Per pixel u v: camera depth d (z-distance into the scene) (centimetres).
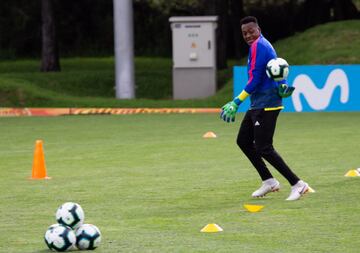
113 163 4003
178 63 8212
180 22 8162
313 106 7100
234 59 12875
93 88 9306
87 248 2147
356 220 2509
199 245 2191
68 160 4141
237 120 6431
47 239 2136
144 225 2492
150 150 4509
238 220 2545
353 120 6212
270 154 2859
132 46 7956
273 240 2244
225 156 4209
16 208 2831
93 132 5619
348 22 9212
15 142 5059
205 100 7688
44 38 10150
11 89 7781
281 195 3006
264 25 13400
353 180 3322
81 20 14962
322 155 4156
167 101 7675
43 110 7344
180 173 3625
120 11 7875
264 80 2841
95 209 2788
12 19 14112
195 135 5316
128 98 7938
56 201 2964
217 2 10012
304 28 12144
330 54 8319
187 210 2745
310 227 2414
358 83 7069
